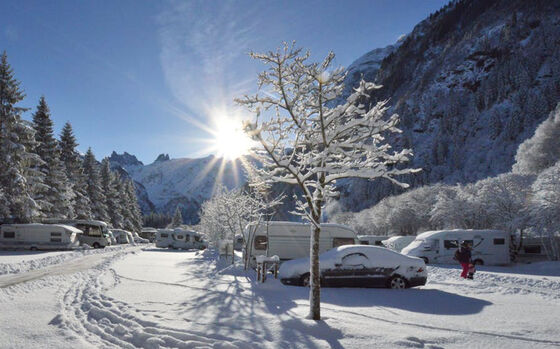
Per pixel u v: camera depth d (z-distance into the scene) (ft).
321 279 37.73
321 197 22.86
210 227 129.08
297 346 16.24
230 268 52.47
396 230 191.11
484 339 17.84
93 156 188.03
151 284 36.55
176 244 146.41
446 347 16.57
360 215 241.76
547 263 71.05
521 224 85.87
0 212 99.91
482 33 643.86
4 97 105.50
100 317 22.31
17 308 24.88
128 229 246.27
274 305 26.32
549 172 82.94
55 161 132.46
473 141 450.71
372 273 37.83
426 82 652.07
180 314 22.58
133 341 17.57
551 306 28.07
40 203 115.85
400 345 16.61
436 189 179.01
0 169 102.32
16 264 54.13
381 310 25.32
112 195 217.77
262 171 22.18
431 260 77.61
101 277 42.16
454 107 518.78
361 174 22.21
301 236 62.34
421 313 24.48
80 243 116.98
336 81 21.58
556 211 76.43
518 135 389.19
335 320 21.01
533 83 447.01
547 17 561.84
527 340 17.75
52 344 17.07
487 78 544.62
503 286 40.09
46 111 136.46
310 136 23.09
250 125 17.79
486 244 76.48
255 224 56.29
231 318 21.26
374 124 21.18
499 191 101.81
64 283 38.09
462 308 26.76
